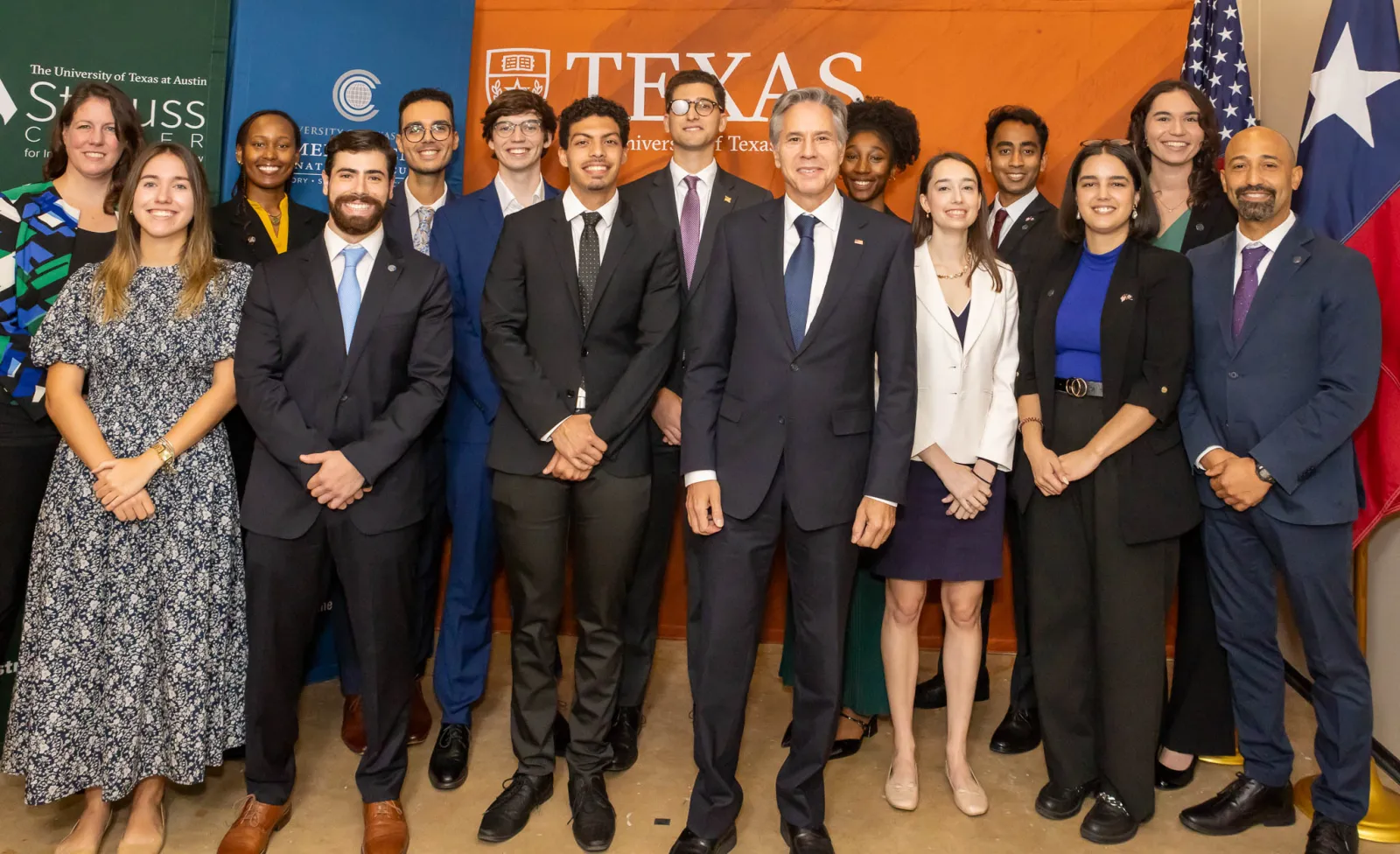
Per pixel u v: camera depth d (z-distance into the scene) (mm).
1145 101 2990
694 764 2984
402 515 2449
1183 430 2600
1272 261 2488
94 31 3404
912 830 2623
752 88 3836
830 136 2307
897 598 2730
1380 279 2723
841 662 2383
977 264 2648
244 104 3551
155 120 3465
